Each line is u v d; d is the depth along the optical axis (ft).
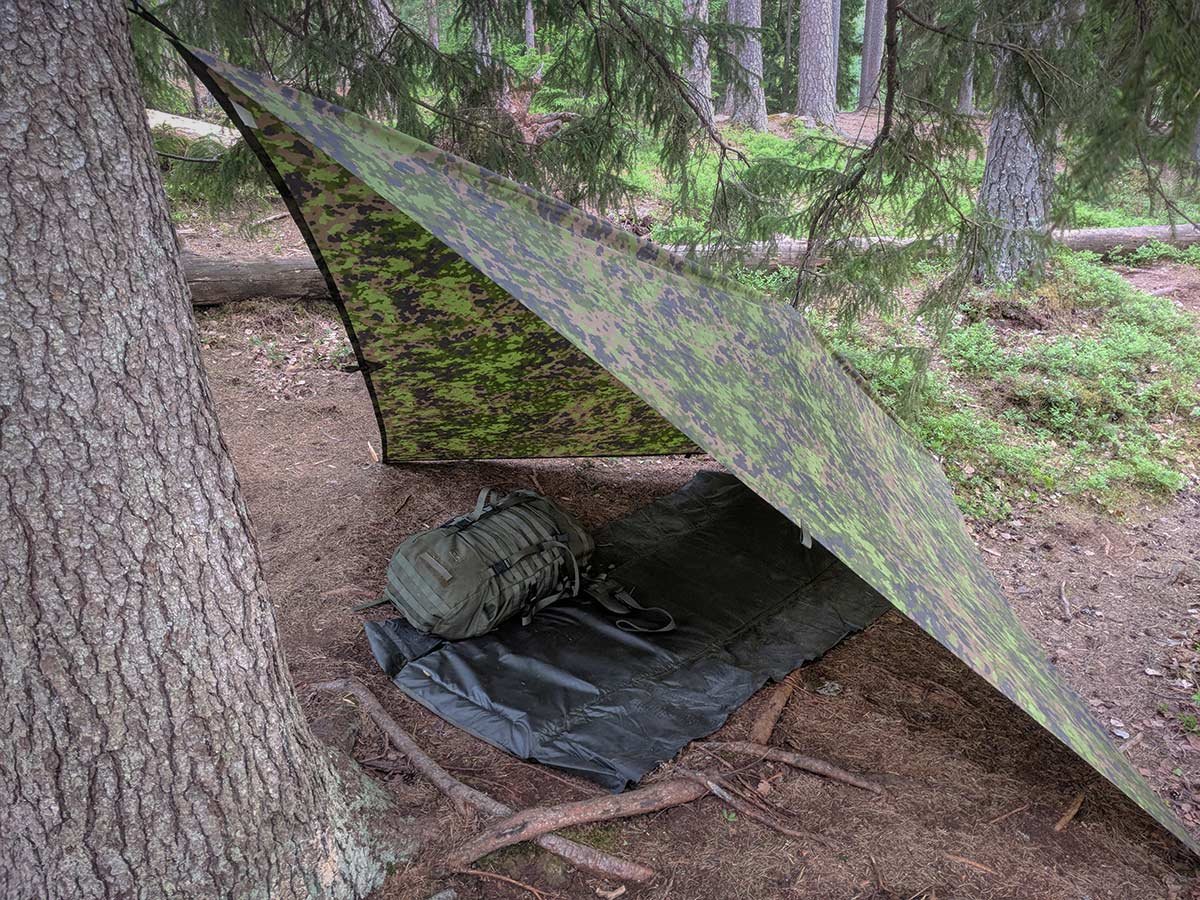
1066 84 10.68
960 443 18.76
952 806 8.84
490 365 11.88
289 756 6.46
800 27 54.70
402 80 13.46
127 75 5.36
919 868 7.95
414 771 8.64
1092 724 9.25
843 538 7.47
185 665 5.59
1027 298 25.45
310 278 21.59
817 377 10.21
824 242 15.37
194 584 5.62
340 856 6.89
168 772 5.59
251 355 19.65
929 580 8.63
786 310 10.34
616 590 12.12
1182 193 7.16
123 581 5.25
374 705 9.55
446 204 6.23
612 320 6.67
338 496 14.61
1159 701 11.81
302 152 7.20
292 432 16.81
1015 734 10.19
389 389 12.57
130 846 5.50
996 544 15.94
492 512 12.12
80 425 5.00
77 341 4.97
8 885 5.23
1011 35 11.16
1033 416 20.52
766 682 10.80
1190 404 21.02
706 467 17.46
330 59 12.32
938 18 11.98
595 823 8.22
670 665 10.82
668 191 29.19
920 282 26.23
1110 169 6.95
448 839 7.79
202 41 11.80
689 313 8.01
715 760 9.25
